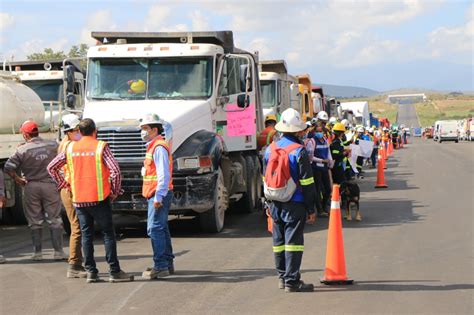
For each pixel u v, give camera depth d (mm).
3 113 14500
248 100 14914
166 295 8320
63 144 10227
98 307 7828
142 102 13406
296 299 7980
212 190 12766
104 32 14984
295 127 8188
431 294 8086
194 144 12789
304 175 8109
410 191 20875
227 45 15188
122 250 11727
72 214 9539
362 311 7395
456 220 14180
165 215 9312
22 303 8094
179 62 13828
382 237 12328
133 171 12508
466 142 80000
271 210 8414
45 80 19891
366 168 33625
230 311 7527
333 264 8695
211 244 12078
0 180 10719
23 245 12766
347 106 60406
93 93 13766
